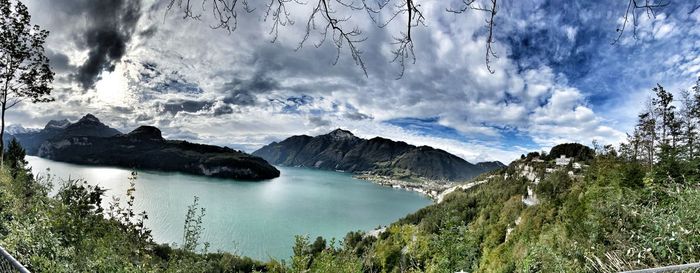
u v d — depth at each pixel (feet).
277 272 35.42
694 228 19.83
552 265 26.04
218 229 288.51
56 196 23.76
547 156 339.77
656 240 21.54
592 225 27.91
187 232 27.17
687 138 64.59
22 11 54.65
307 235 34.60
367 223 400.67
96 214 23.90
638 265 21.52
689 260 18.74
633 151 63.87
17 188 26.66
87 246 20.16
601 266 22.76
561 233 34.58
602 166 48.19
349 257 33.91
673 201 25.40
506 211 149.79
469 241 32.81
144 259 23.03
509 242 65.82
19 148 91.86
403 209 545.85
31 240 16.99
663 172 36.78
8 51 55.72
